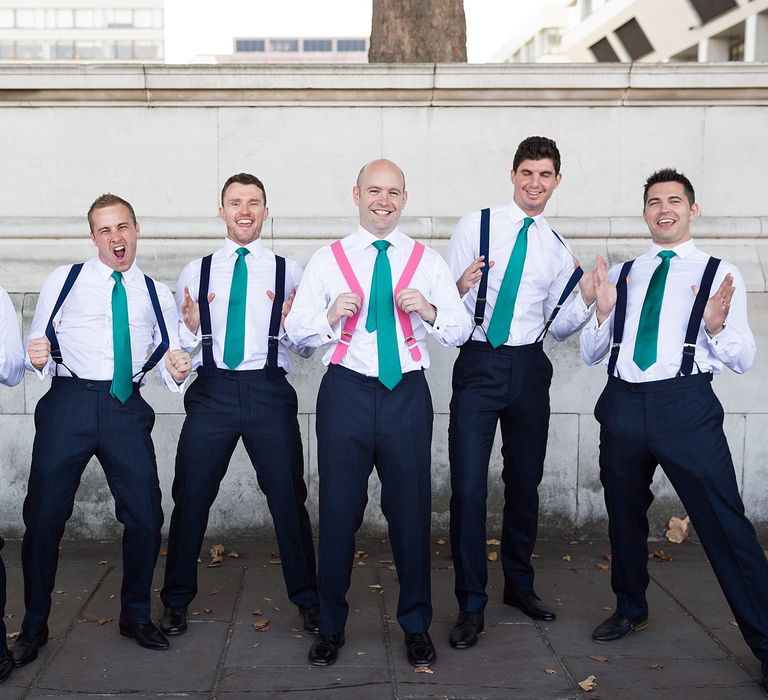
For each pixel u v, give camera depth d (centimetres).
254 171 427
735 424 428
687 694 274
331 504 293
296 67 417
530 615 337
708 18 3136
